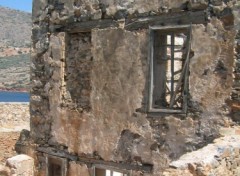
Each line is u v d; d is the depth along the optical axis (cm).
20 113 2039
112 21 962
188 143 843
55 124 1085
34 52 1140
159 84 916
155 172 891
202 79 827
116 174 1321
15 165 1120
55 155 1085
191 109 841
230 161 691
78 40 1047
